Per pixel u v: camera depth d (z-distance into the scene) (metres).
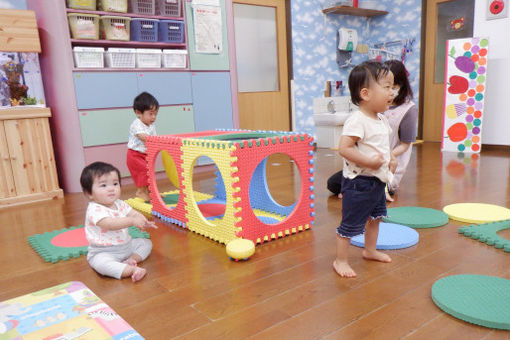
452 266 1.55
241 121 4.96
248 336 1.14
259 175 2.44
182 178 2.15
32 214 2.66
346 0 5.24
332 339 1.11
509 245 1.68
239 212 1.80
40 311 1.30
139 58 3.48
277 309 1.29
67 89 3.17
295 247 1.84
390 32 5.82
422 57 5.50
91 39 3.26
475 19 4.50
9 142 2.91
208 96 3.97
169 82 3.68
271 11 5.12
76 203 2.94
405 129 2.34
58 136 3.29
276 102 5.28
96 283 1.55
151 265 1.70
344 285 1.44
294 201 2.67
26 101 3.24
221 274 1.58
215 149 1.84
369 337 1.11
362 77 1.36
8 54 3.12
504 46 4.33
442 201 2.47
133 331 1.17
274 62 5.25
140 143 2.86
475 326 1.14
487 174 3.21
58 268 1.72
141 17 3.50
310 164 2.03
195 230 2.11
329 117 5.13
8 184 2.94
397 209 2.28
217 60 3.98
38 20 3.20
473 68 4.26
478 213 2.13
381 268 1.57
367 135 1.41
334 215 2.32
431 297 1.31
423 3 5.36
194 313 1.29
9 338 1.15
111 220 1.58
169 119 3.72
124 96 3.44
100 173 1.60
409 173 3.39
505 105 4.45
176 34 3.68
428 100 5.58
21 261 1.82
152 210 2.54
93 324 1.21
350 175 1.44
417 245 1.79
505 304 1.21
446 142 4.58
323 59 5.59
